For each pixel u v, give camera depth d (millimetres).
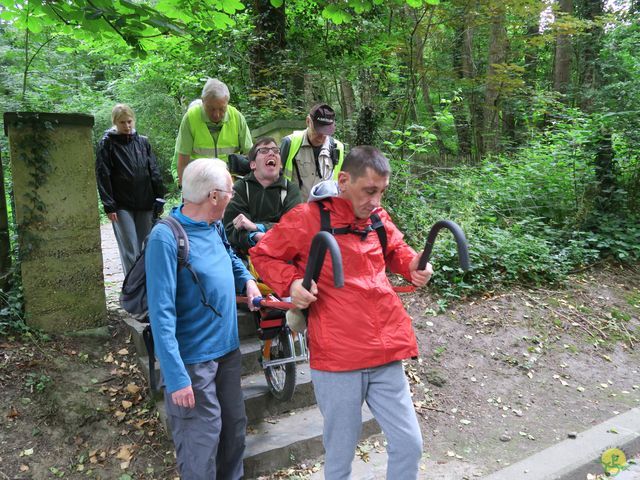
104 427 3043
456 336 4438
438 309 4715
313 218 2012
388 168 1928
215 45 7016
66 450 2885
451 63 11219
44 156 3529
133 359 3588
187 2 3646
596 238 6133
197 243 2201
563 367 4285
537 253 5578
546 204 6691
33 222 3545
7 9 3592
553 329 4691
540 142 7949
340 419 1954
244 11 7375
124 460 2863
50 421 3012
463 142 12594
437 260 5137
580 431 3496
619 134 6566
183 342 2178
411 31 7727
